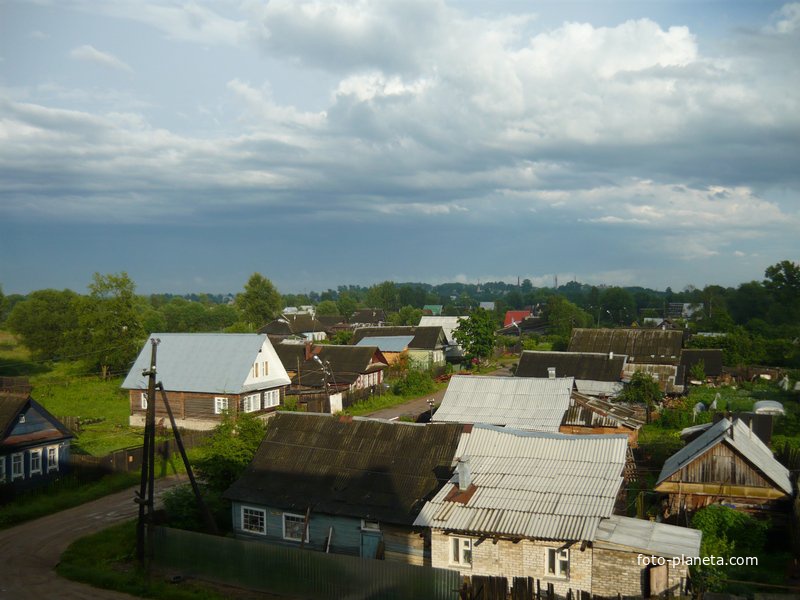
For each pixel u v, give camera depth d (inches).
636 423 1492.4
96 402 2391.7
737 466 1083.3
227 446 1186.0
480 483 864.9
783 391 2324.1
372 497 935.0
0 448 1264.8
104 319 2896.2
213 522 1022.4
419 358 3164.4
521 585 717.3
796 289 4653.1
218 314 5684.1
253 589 845.2
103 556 978.7
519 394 1540.4
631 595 732.0
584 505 783.1
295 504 961.5
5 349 4033.0
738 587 808.3
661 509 1114.7
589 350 2486.5
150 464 944.9
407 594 746.2
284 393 2102.6
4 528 1125.7
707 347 3002.0
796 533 960.9
